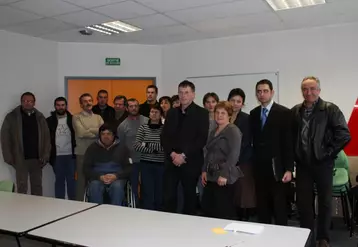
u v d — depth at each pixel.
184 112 3.01
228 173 2.75
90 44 5.52
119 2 3.58
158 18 4.19
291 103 4.79
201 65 5.40
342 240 3.48
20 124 4.43
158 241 1.57
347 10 3.92
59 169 4.75
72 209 2.15
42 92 5.16
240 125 3.25
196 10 3.88
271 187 2.92
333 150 2.79
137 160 4.09
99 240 1.59
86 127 4.51
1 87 4.59
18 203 2.31
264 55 4.94
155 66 5.70
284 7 3.86
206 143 2.95
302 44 4.70
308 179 2.93
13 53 4.75
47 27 4.54
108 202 3.26
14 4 3.60
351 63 4.42
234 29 4.74
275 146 2.88
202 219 1.91
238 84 5.13
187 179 2.96
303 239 1.57
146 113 4.50
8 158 4.40
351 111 4.44
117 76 5.61
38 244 2.08
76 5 3.66
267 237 1.60
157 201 3.72
